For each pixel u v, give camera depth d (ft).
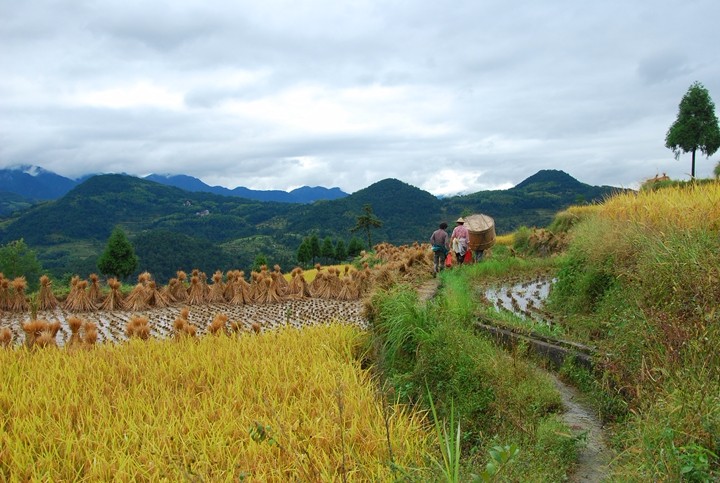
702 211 28.78
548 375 22.45
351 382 21.18
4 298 46.19
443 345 22.48
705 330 16.35
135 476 14.40
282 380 21.36
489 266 58.23
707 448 12.44
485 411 19.35
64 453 15.61
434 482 13.62
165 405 18.84
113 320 41.88
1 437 16.10
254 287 50.78
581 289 32.73
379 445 16.16
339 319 38.68
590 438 16.88
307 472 14.20
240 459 15.24
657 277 22.81
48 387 20.44
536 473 13.83
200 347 25.35
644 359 17.17
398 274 50.62
